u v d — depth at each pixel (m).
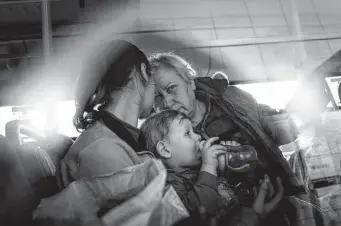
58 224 1.38
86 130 1.60
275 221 1.62
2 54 1.79
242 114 1.75
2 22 1.84
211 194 1.55
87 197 1.44
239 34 2.01
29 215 1.37
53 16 1.87
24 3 1.82
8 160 1.39
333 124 1.82
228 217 1.56
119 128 1.61
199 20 2.01
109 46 1.76
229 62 1.89
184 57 1.85
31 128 1.60
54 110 1.64
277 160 1.70
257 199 1.61
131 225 1.43
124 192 1.47
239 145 1.68
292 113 1.82
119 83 1.69
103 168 1.50
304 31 2.09
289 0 2.13
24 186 1.39
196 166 1.62
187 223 1.49
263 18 2.10
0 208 1.33
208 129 1.70
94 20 1.89
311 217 1.63
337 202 1.67
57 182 1.46
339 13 2.17
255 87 1.85
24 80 1.72
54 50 1.80
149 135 1.63
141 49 1.82
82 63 1.74
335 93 1.90
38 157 1.45
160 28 1.91
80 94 1.67
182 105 1.72
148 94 1.72
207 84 1.79
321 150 1.76
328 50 2.03
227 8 2.04
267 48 1.97
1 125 1.62
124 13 1.92
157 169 1.53
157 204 1.47
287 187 1.67
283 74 1.93
